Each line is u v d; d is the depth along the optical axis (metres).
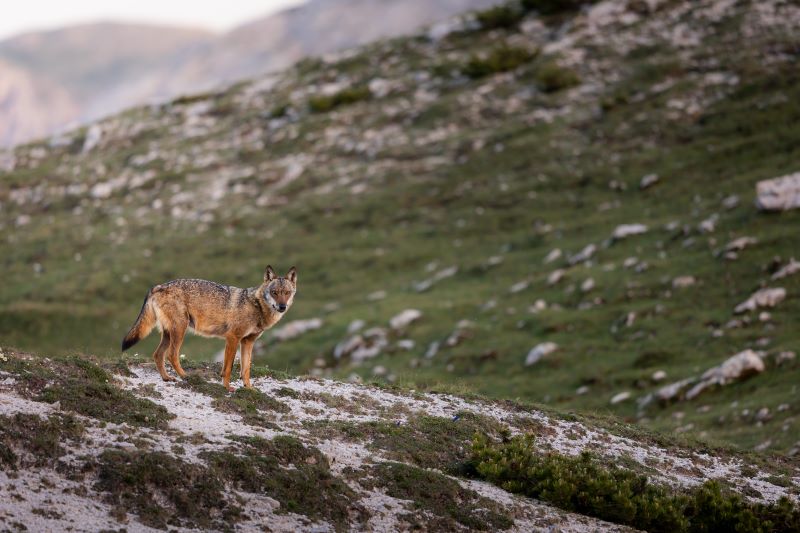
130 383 58.06
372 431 60.19
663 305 169.50
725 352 145.88
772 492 69.56
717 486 59.53
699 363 144.75
